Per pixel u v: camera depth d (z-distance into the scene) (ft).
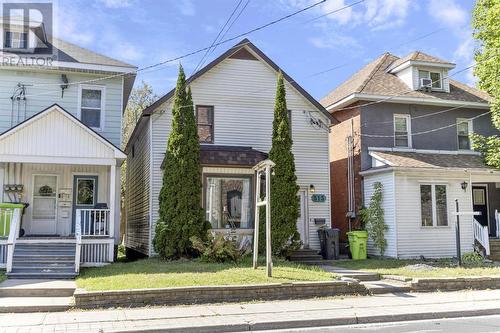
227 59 63.52
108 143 52.70
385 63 80.23
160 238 52.11
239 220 57.31
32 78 59.67
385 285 42.50
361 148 69.00
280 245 55.21
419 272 48.42
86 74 61.21
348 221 71.61
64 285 38.52
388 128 70.69
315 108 66.39
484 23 70.74
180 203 52.37
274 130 57.62
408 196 63.41
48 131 51.55
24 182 58.08
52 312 32.65
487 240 63.93
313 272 44.16
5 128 58.13
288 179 56.39
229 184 57.67
